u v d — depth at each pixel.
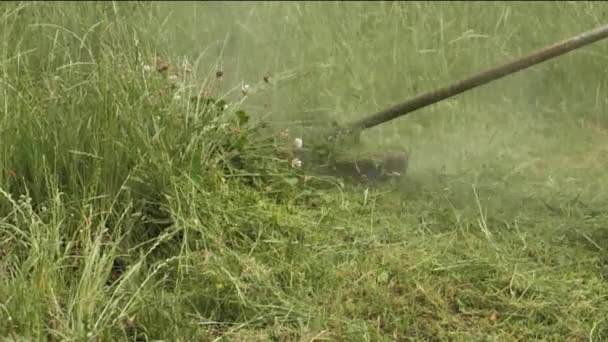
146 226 7.41
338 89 10.43
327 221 7.93
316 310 6.73
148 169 7.51
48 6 10.71
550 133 9.77
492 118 10.05
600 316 6.72
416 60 10.93
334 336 6.48
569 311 6.79
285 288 7.03
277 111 9.80
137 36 9.44
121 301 6.50
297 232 7.68
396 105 8.92
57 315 6.18
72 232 7.15
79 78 8.39
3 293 6.32
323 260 7.31
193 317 6.64
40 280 6.29
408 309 6.79
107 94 7.77
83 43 8.91
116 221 7.29
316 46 11.12
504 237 7.79
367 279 7.08
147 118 7.85
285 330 6.58
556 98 10.34
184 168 7.72
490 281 7.12
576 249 7.60
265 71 10.77
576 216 8.08
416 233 7.83
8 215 6.93
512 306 6.86
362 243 7.59
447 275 7.19
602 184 8.55
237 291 6.75
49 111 7.76
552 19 11.39
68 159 7.53
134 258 7.18
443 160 9.15
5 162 7.43
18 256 6.84
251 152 8.55
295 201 8.29
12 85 8.01
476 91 10.38
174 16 11.90
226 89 10.43
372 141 9.45
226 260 7.05
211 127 8.19
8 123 7.55
